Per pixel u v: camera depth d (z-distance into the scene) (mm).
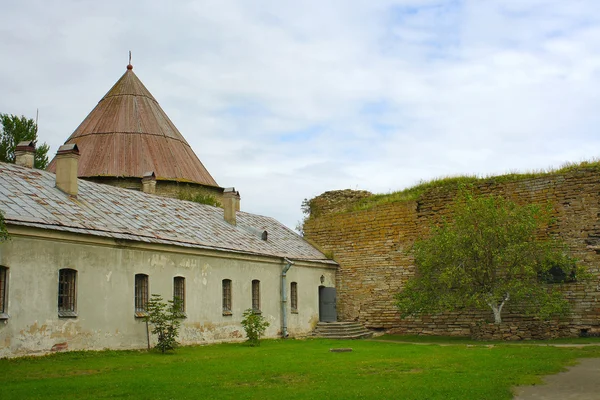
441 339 26828
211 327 23062
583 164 27234
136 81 44281
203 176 42375
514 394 11367
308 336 29328
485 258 24672
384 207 31766
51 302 16859
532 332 24672
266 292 26938
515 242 24406
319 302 31625
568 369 14516
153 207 24406
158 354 18656
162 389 11797
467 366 15031
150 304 19469
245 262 25609
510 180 28422
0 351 15344
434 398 10719
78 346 17562
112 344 18703
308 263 30109
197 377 13469
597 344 21703
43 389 11648
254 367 15242
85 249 18109
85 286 17984
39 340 16406
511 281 24031
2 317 15383
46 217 17422
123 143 40375
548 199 27203
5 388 11758
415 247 26922
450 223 28969
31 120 36969
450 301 24984
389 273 31062
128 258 19641
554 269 25906
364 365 15570
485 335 24891
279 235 31766
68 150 20641
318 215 34906
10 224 15719
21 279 16047
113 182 38219
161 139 41781
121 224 20328
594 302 25250
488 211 24797
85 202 20719
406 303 26250
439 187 30359
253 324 24266
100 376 13586
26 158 22766
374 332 30875
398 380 12867
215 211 29219
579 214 26391
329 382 12742
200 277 22812
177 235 22312
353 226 32625
